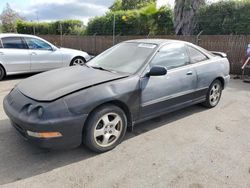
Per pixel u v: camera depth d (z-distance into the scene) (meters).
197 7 11.10
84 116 2.84
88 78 3.24
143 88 3.43
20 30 21.69
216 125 4.16
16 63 7.48
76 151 3.18
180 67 4.08
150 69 3.46
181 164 2.96
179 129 3.96
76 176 2.68
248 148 3.39
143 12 13.67
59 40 16.81
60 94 2.81
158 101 3.70
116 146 3.33
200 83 4.46
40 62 7.92
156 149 3.30
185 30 11.35
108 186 2.53
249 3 9.75
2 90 6.28
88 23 16.95
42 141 2.69
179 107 4.19
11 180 2.59
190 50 4.43
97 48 14.30
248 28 9.83
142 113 3.54
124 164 2.93
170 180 2.65
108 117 3.15
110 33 15.17
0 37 7.24
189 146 3.40
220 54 5.24
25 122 2.69
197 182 2.63
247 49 8.41
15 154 3.07
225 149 3.34
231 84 7.55
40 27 20.72
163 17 13.05
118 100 3.13
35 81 3.38
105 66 3.85
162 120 4.32
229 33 10.41
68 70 3.76
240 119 4.46
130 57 3.84
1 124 3.93
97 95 2.93
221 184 2.60
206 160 3.05
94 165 2.89
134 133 3.77
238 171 2.84
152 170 2.82
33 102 2.80
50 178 2.64
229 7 10.28
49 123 2.64
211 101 4.96
